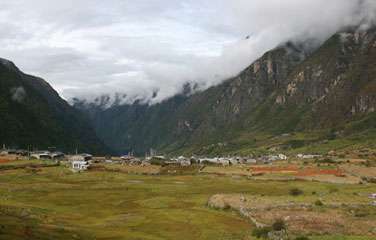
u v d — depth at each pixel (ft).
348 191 427.74
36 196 469.98
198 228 295.07
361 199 364.17
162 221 323.78
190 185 574.56
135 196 478.18
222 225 300.61
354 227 267.59
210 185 565.53
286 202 355.77
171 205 409.90
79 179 653.30
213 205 378.53
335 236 239.09
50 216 333.21
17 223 253.24
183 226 305.94
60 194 488.85
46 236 226.79
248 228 288.10
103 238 256.93
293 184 538.88
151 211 374.43
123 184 590.96
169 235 281.95
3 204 381.81
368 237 233.55
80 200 449.89
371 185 495.82
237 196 399.85
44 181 616.39
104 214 367.66
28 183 583.99
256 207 341.82
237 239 256.52
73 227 287.69
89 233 267.18
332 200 360.89
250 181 606.55
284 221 287.07
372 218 291.38
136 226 312.09
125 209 395.34
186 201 429.38
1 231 213.25
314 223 279.28
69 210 386.11
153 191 517.14
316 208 327.47
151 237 271.28
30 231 230.07
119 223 322.34
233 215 334.44
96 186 565.53
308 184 521.65
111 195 484.74
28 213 328.49
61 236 237.45
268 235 253.65
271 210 328.49
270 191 474.90
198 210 365.61
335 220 286.05
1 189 512.22
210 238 266.77
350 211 313.94
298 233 254.88
